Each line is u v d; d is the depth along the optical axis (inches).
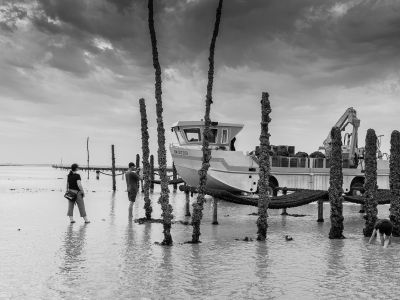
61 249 580.4
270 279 443.2
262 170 697.6
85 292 390.3
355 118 1450.5
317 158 1423.5
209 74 684.1
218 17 683.4
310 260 537.6
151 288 404.8
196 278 442.6
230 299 376.5
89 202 1352.1
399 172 725.3
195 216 653.3
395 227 724.0
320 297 384.5
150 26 669.3
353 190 1429.6
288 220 976.3
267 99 704.4
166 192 630.5
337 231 710.5
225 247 618.8
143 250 581.6
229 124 1328.7
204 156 663.8
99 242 634.8
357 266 506.0
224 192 861.8
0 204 1234.6
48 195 1627.7
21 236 681.6
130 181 887.7
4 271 461.4
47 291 392.5
